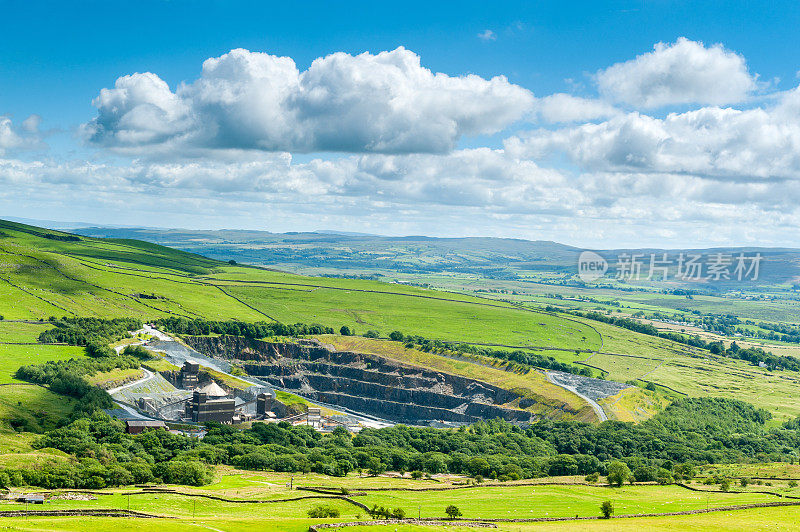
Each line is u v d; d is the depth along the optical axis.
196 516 181.25
